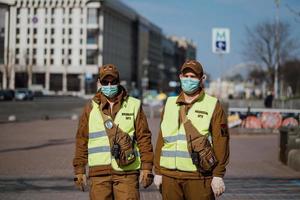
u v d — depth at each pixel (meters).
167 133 5.04
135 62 176.75
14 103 64.06
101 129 5.37
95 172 5.36
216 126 4.99
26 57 145.62
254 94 81.12
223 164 4.94
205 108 5.00
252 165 14.18
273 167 13.86
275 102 35.56
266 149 18.66
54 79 145.00
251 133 25.86
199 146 4.91
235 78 119.62
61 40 145.88
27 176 11.62
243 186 10.75
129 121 5.40
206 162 4.89
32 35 146.38
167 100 5.18
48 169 12.75
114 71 5.35
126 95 5.51
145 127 5.50
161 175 5.09
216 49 21.84
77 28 145.25
